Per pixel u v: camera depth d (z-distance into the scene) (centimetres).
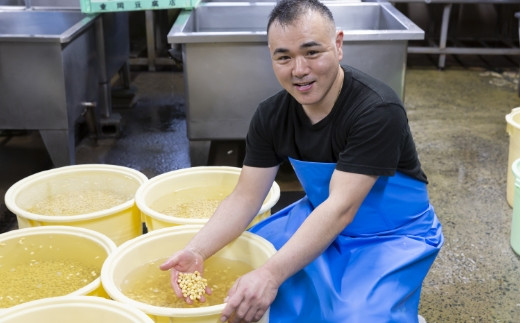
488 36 613
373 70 295
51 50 300
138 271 169
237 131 311
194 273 159
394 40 288
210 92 303
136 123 413
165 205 217
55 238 178
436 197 306
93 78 363
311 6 144
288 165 342
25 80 305
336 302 151
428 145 371
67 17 377
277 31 144
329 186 157
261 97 304
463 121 412
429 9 601
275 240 174
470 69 540
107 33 382
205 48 294
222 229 166
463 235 269
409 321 161
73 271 176
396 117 149
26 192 216
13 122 314
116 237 199
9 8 382
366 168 149
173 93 475
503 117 421
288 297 158
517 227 249
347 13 395
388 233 171
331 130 157
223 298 158
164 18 560
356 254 167
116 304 138
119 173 227
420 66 548
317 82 147
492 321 212
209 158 358
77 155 362
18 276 174
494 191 313
